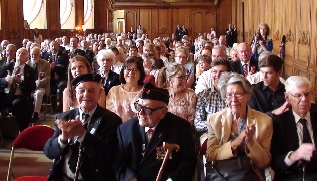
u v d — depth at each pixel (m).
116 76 7.02
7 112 8.87
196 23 32.09
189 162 3.90
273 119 4.17
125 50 14.00
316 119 4.07
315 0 11.14
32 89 8.38
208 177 3.92
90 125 4.07
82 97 4.01
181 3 31.97
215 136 4.21
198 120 5.32
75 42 15.02
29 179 4.35
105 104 5.49
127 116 5.50
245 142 3.94
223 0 31.84
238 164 3.87
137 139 3.95
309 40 11.75
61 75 11.26
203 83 6.50
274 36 17.05
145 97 3.81
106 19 32.69
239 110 4.05
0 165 6.72
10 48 9.36
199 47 14.48
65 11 27.55
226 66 5.36
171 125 3.95
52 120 9.92
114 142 4.05
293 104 4.06
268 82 5.22
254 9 22.11
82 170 3.88
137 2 31.95
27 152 7.36
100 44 16.22
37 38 20.80
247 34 24.69
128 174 3.88
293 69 13.77
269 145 4.05
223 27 32.03
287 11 14.72
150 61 8.12
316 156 3.95
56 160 3.98
